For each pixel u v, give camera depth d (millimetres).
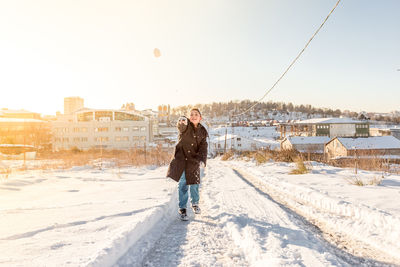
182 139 3871
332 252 2611
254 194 5867
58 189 6430
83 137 66688
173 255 2467
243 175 10773
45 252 2072
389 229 3018
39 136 53750
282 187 6758
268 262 2189
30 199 4984
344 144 37938
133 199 4555
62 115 72312
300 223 3656
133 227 2738
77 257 1953
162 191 5480
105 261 2035
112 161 18812
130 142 66750
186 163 3893
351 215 3771
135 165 15742
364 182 6293
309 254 2367
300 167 9422
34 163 15828
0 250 2121
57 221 3057
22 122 58406
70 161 16359
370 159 11086
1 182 7434
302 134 75812
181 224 3619
